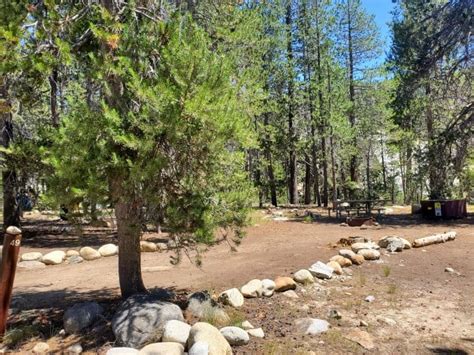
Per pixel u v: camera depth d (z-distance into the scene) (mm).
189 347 4254
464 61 16812
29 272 8547
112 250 10039
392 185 36906
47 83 5547
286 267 7719
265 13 21031
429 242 10219
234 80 6449
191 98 4402
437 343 4906
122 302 5258
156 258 9312
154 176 4516
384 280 7379
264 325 5172
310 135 24859
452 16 16344
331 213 19047
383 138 34969
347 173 35094
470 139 17109
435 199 16938
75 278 7828
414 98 18609
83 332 4922
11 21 4324
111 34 4512
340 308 5930
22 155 5215
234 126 4715
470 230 12734
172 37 4695
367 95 26422
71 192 4316
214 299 5844
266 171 29469
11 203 12883
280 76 22984
